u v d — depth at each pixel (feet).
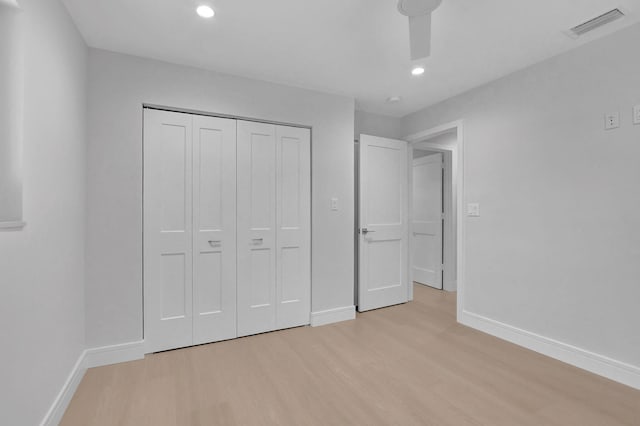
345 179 10.24
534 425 5.15
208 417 5.35
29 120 4.42
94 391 6.08
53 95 5.22
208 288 8.32
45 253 4.90
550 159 7.64
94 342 7.05
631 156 6.28
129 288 7.38
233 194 8.62
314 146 9.69
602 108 6.70
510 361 7.37
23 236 4.22
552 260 7.59
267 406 5.66
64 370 5.67
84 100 6.84
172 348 7.89
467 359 7.47
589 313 6.91
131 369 6.93
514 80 8.44
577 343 7.12
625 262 6.36
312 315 9.63
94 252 7.06
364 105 11.14
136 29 6.44
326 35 6.71
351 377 6.65
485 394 6.03
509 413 5.46
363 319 10.30
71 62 6.04
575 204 7.16
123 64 7.36
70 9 5.78
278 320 9.25
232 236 8.59
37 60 4.65
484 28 6.42
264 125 9.08
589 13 5.92
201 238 8.23
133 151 7.44
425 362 7.32
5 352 3.78
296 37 6.78
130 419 5.28
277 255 9.23
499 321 8.83
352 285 10.39
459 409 5.57
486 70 8.37
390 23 6.27
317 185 9.75
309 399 5.87
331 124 9.97
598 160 6.77
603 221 6.70
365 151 11.19
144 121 7.67
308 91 9.59
